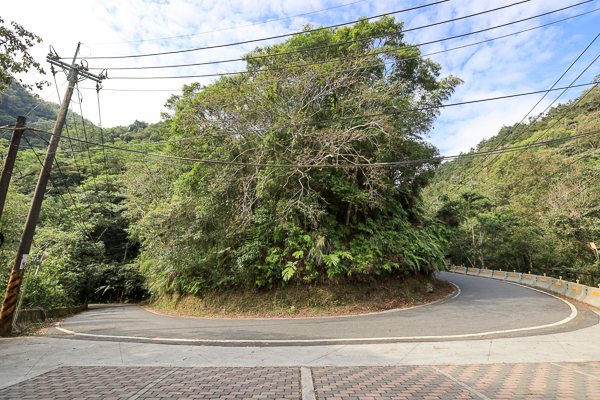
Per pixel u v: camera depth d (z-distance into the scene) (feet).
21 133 30.50
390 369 16.49
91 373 16.07
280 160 44.24
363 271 44.42
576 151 126.00
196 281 49.16
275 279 46.06
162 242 53.06
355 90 44.75
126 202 69.05
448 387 13.75
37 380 14.98
